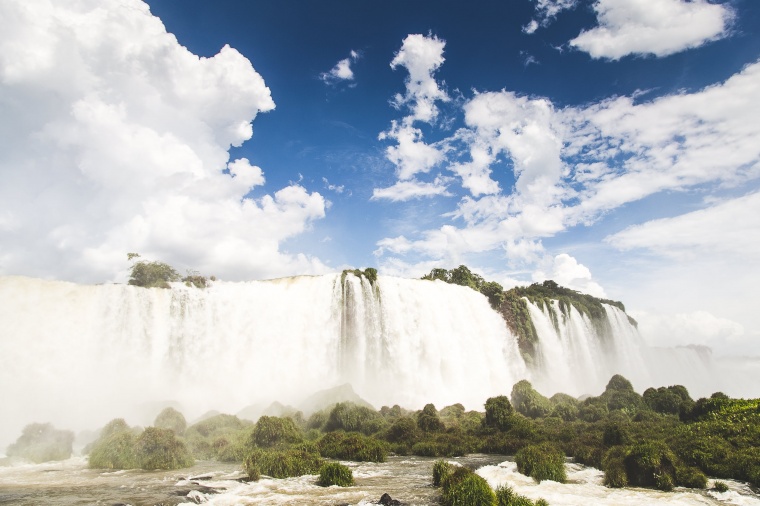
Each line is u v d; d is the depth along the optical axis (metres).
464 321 69.69
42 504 16.83
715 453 24.47
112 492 18.95
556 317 80.06
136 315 49.75
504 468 25.42
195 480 21.81
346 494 19.11
